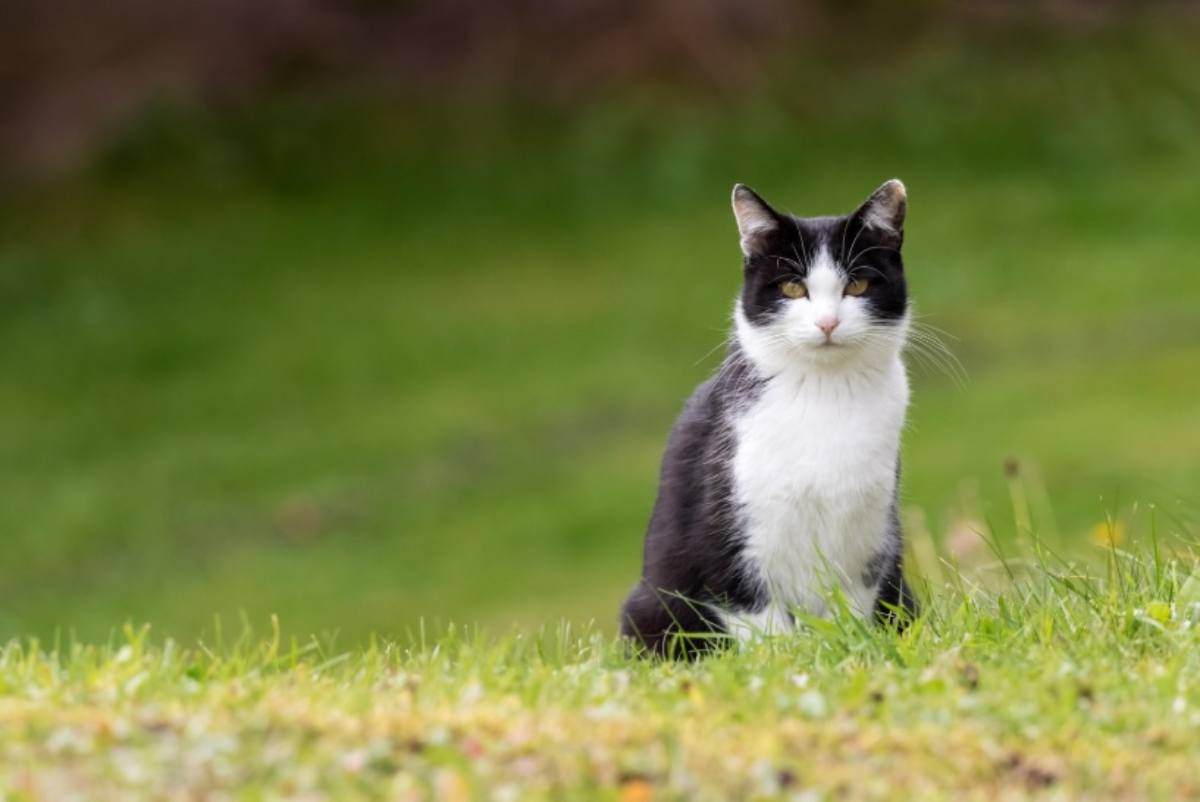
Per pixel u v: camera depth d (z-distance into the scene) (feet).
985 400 78.59
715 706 19.71
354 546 71.87
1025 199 103.91
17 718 18.72
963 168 108.27
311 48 120.67
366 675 21.71
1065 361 83.30
